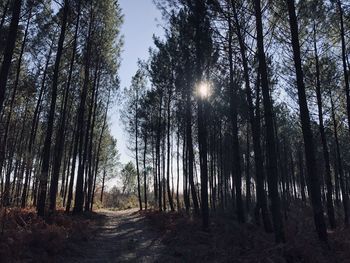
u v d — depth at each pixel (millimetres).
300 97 11898
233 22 14047
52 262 9891
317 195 11422
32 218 13977
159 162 31547
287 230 13773
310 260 9430
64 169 40656
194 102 22125
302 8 15391
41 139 34062
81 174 24078
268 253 9734
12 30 11188
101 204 52688
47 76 24094
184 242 13375
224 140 32562
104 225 21016
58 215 16375
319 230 11297
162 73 24422
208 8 13711
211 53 16734
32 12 21266
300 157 42500
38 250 10305
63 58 22938
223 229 14977
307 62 19234
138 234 17312
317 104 20609
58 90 26125
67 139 37844
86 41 22047
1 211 11930
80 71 24766
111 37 23453
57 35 22781
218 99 21672
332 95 21188
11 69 23203
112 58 24984
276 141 28516
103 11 22062
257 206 18828
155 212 26656
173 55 19938
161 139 33531
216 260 10258
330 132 23062
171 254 11930
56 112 29984
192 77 17469
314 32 18359
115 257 11766
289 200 40812
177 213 22844
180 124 29078
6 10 19219
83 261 10906
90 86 24938
